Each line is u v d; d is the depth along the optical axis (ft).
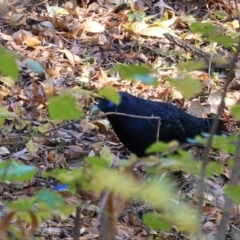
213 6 45.14
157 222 12.12
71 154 31.48
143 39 41.93
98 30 42.42
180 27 43.70
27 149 30.35
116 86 36.83
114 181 10.48
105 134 33.42
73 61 38.91
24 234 11.55
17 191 27.89
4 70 10.57
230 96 35.94
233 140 12.51
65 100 11.22
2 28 42.19
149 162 11.35
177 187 28.78
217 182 29.71
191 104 35.47
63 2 45.85
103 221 12.88
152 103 29.17
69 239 24.62
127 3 45.39
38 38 40.83
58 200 10.57
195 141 12.32
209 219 26.96
